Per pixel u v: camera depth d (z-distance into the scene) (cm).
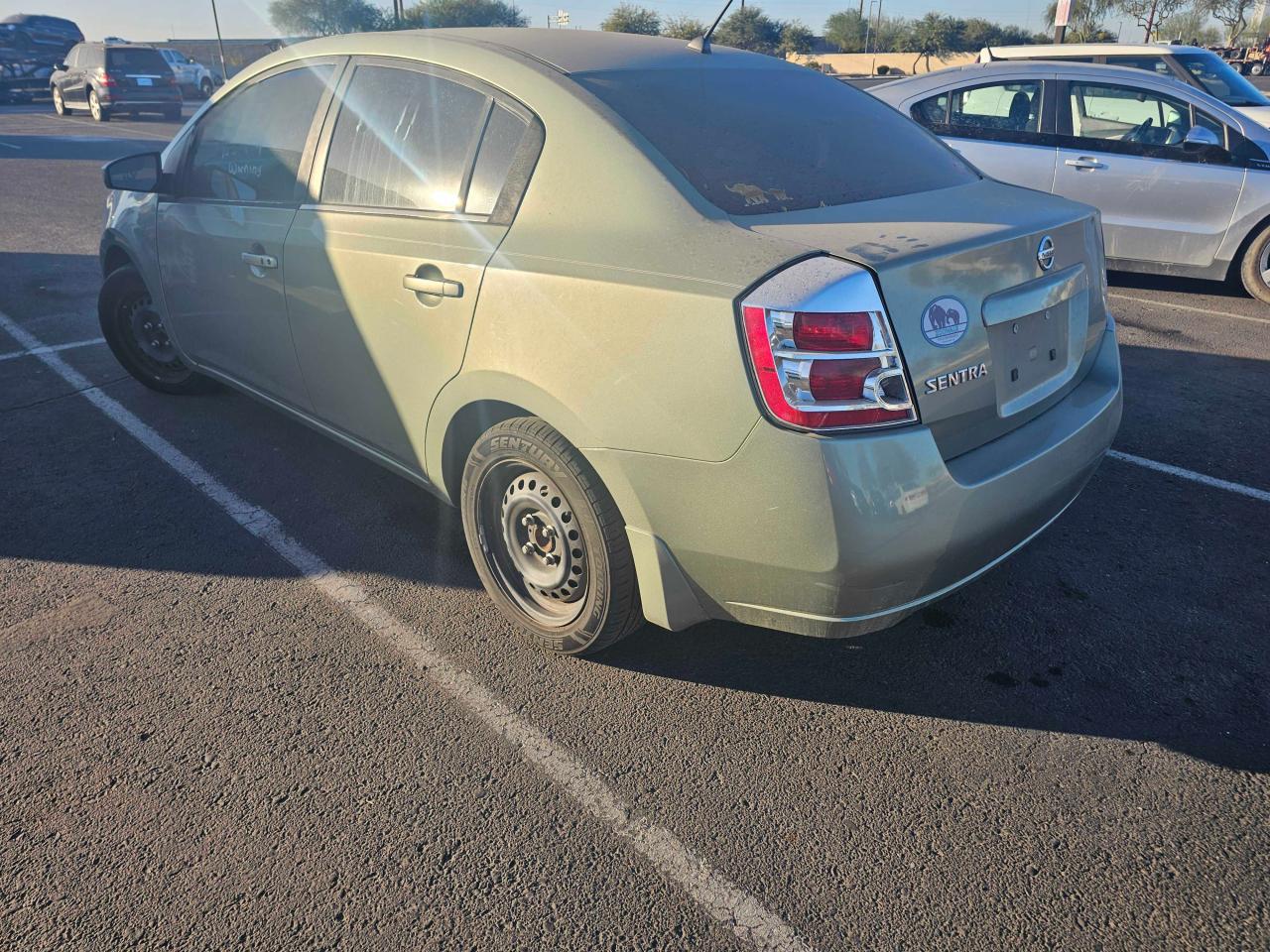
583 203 258
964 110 755
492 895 211
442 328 282
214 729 261
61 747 254
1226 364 560
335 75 338
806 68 346
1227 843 225
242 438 449
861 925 204
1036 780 244
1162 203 694
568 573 276
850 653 296
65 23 2992
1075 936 202
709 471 226
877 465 215
